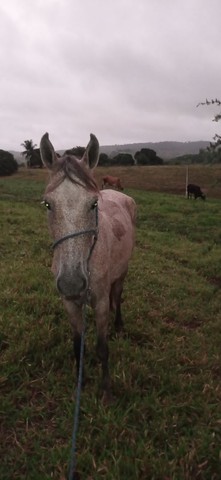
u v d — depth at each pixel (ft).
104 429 10.05
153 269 25.13
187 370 13.35
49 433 10.16
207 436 9.87
